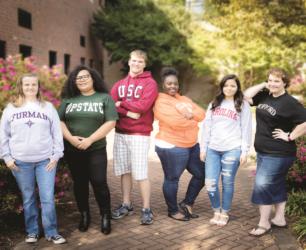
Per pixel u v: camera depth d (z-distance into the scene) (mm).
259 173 4270
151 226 4609
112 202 5469
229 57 17438
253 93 4371
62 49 15578
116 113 4340
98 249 4000
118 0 20984
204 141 4621
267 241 4188
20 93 3934
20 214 4707
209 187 4598
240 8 16391
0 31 10609
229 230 4492
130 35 18844
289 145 4172
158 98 4637
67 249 3992
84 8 18406
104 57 22812
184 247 4051
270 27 16750
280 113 4094
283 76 4109
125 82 4676
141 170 4633
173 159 4617
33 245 4074
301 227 4266
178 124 4531
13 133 3885
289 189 5633
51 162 3969
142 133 4621
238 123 4477
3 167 4355
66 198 5555
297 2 15586
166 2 20375
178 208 4984
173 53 18734
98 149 4297
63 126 4270
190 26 19469
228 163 4488
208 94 20844
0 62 7715
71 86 4332
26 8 12195
